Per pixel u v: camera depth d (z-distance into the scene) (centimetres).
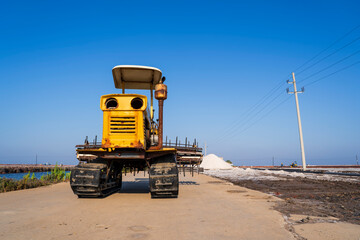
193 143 1148
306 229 417
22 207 609
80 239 364
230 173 2552
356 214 541
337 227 430
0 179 1124
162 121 819
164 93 824
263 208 602
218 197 786
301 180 1504
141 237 373
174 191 730
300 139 3209
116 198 757
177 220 478
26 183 1150
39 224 446
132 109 748
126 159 791
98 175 721
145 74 923
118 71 895
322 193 908
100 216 510
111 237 373
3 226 433
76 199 738
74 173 723
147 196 805
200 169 2958
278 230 411
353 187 1095
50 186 1194
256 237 375
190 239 365
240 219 486
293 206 633
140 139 736
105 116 750
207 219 486
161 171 730
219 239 366
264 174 2289
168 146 1011
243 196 811
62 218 492
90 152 750
